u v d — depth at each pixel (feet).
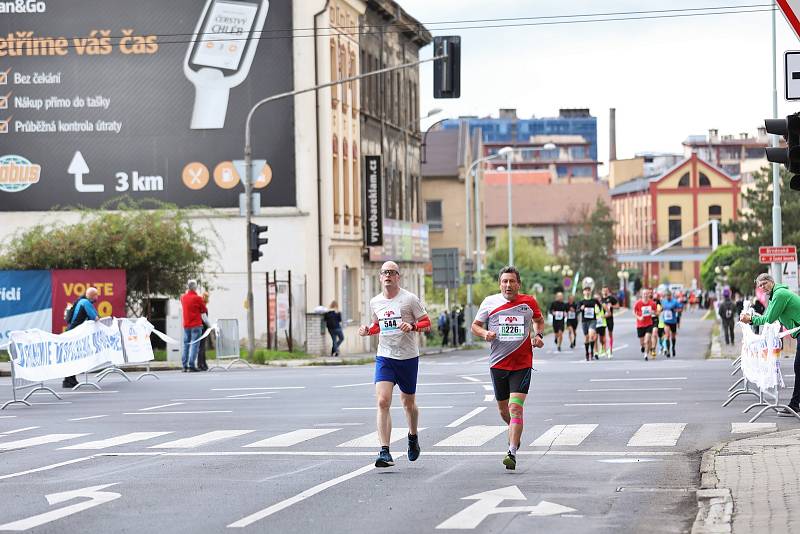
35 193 208.74
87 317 119.34
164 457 64.75
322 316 202.28
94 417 89.61
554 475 56.03
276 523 44.11
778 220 174.50
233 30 206.90
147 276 174.81
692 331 305.32
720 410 84.99
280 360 177.37
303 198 205.77
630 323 404.16
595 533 41.81
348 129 225.97
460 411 87.20
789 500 46.52
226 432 76.79
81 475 58.34
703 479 52.65
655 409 86.17
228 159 206.90
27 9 209.05
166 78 207.72
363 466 59.88
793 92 51.21
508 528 42.75
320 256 207.92
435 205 393.29
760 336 82.43
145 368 156.87
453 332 250.57
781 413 82.12
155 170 207.72
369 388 110.73
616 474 56.24
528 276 422.00
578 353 195.21
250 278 165.07
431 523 43.80
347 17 226.79
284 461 62.18
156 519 45.29
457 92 130.00
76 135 208.54
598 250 500.74
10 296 167.22
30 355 105.09
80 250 171.53
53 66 208.85
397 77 273.54
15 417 91.20
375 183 237.25
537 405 90.79
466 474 56.65
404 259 263.90
